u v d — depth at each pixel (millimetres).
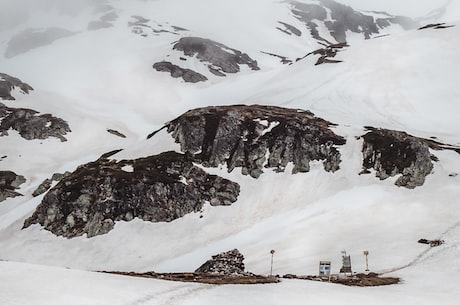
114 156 105750
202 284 31109
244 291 29031
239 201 82438
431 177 76000
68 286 24953
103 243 73562
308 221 69688
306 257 55781
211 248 67500
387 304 27062
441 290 33750
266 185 85750
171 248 69688
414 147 80438
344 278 41531
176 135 106812
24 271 28562
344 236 61344
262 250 61781
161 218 78688
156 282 29812
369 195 74438
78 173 91688
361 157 86062
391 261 48594
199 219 78188
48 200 84375
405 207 67562
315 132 95000
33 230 81375
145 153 102938
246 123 102938
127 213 79375
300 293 29172
